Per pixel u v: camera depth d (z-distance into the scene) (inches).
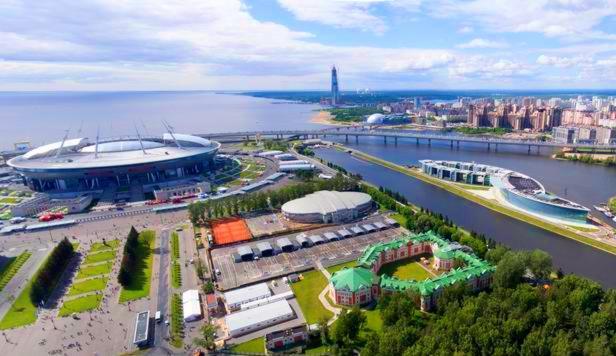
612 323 6141.7
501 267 7844.5
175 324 7421.3
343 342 6668.3
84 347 6865.2
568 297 6889.8
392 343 5974.4
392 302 6968.5
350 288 7751.0
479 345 5959.6
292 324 7357.3
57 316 7765.8
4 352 6776.6
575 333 6304.1
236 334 7135.8
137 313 7780.5
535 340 5856.3
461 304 7066.9
